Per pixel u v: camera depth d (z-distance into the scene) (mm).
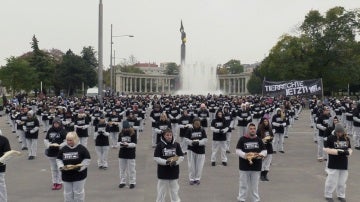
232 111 26594
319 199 11148
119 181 13391
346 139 10836
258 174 10344
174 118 23078
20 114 21562
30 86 83250
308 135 26781
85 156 9289
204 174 14492
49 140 12438
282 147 19562
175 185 9781
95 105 30016
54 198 11312
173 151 9648
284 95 45438
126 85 120625
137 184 12938
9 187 12664
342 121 30797
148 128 31797
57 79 92812
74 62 93812
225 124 16141
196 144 12711
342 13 66062
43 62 91562
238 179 13664
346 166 10875
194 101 37688
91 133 27094
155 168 15633
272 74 71000
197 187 12531
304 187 12586
